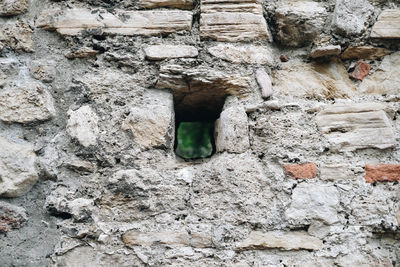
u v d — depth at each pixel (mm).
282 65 1723
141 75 1654
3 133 1585
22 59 1683
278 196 1524
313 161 1567
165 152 1581
